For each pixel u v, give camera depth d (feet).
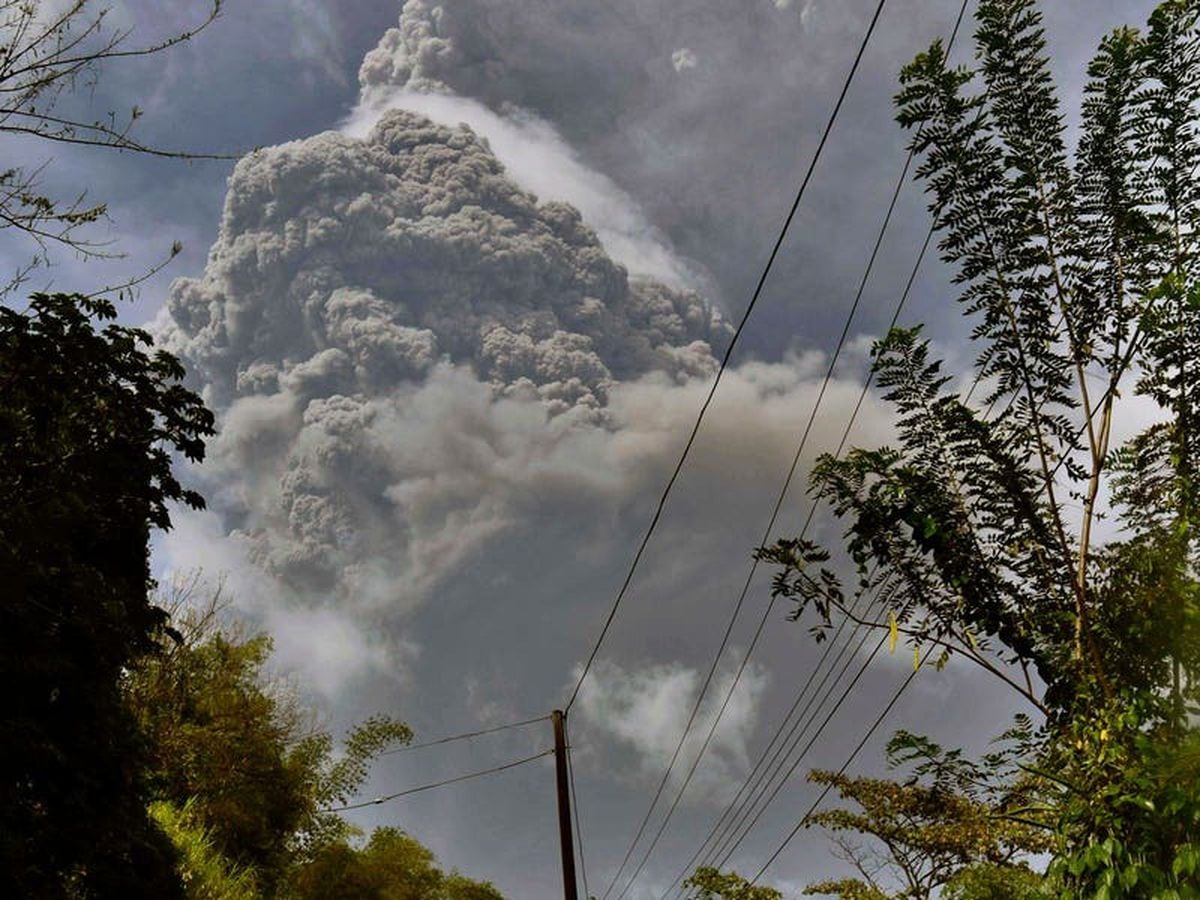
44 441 28.86
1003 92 28.45
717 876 59.16
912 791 45.16
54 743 27.78
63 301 29.55
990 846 40.57
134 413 31.83
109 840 30.22
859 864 48.83
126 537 32.48
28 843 27.32
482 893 91.71
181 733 59.11
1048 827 26.35
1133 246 27.96
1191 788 21.56
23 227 18.06
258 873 62.85
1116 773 23.72
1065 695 26.63
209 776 61.26
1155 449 26.99
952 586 27.55
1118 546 27.27
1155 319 25.71
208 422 33.65
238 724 62.44
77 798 28.66
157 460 32.83
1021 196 28.63
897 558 28.43
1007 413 28.63
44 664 27.02
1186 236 27.35
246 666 66.03
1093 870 22.84
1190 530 25.85
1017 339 28.63
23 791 27.63
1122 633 26.35
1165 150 27.30
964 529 28.02
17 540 26.84
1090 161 28.02
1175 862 21.09
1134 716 23.76
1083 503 27.55
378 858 73.05
